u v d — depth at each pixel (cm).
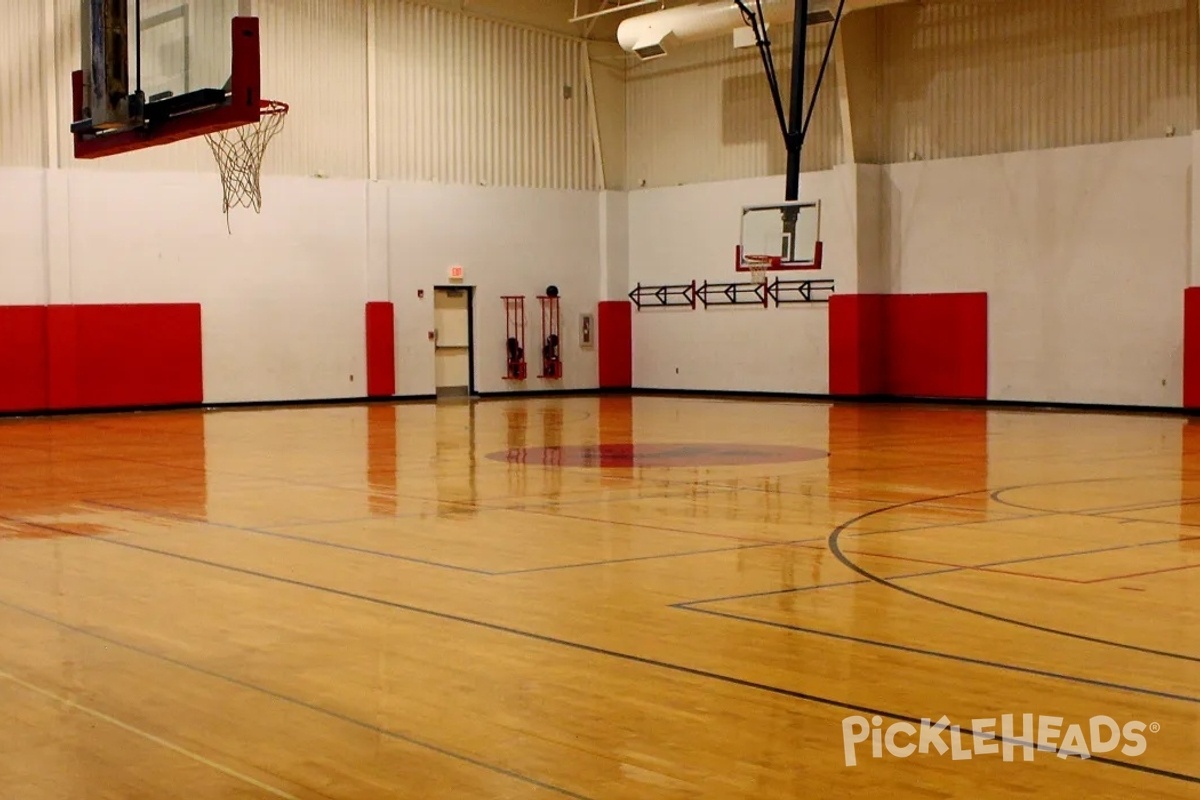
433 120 2562
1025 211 2211
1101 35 2116
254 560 800
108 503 1070
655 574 743
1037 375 2214
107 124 1363
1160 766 411
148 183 2273
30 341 2177
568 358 2762
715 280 2650
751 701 488
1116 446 1520
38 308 2183
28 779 411
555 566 770
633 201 2786
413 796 392
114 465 1372
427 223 2564
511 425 1906
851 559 787
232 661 557
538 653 565
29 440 1702
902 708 477
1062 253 2170
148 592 704
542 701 492
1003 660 545
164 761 427
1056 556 794
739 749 432
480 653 566
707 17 2384
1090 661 543
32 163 2173
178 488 1168
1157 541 849
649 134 2755
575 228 2755
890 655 555
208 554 823
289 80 2392
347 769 417
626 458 1411
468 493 1116
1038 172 2189
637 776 407
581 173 2759
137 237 2267
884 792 391
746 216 2383
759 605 657
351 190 2470
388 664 549
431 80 2555
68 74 2194
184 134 1353
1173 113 2044
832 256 2433
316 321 2450
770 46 2391
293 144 2406
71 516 998
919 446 1534
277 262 2405
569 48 2728
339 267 2469
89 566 784
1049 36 2175
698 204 2667
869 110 2383
